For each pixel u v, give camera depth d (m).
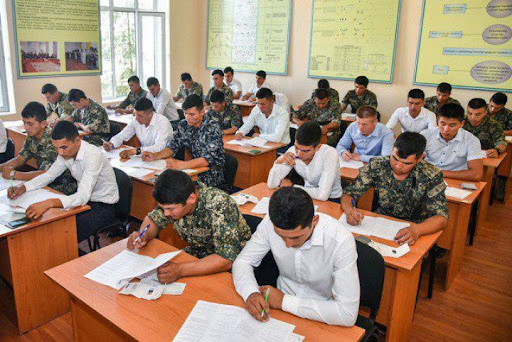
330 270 1.53
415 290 2.11
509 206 4.49
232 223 1.75
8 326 2.36
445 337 2.37
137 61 7.17
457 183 2.97
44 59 5.57
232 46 7.53
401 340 2.15
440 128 3.11
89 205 2.64
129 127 3.82
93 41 6.11
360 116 3.35
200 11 7.80
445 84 4.92
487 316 2.58
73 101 4.28
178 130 3.42
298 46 6.82
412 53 5.80
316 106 5.24
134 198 3.21
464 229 2.87
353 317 1.39
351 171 3.17
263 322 1.38
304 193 1.34
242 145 4.01
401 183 2.33
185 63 7.78
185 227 1.85
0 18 5.15
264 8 6.99
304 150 2.50
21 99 5.43
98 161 2.54
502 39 5.14
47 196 2.45
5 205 2.31
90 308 1.56
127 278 1.57
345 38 6.28
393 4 5.79
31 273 2.26
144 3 7.06
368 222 2.22
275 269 1.81
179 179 1.58
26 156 3.11
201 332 1.32
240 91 7.25
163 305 1.46
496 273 3.11
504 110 4.71
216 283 1.61
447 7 5.40
